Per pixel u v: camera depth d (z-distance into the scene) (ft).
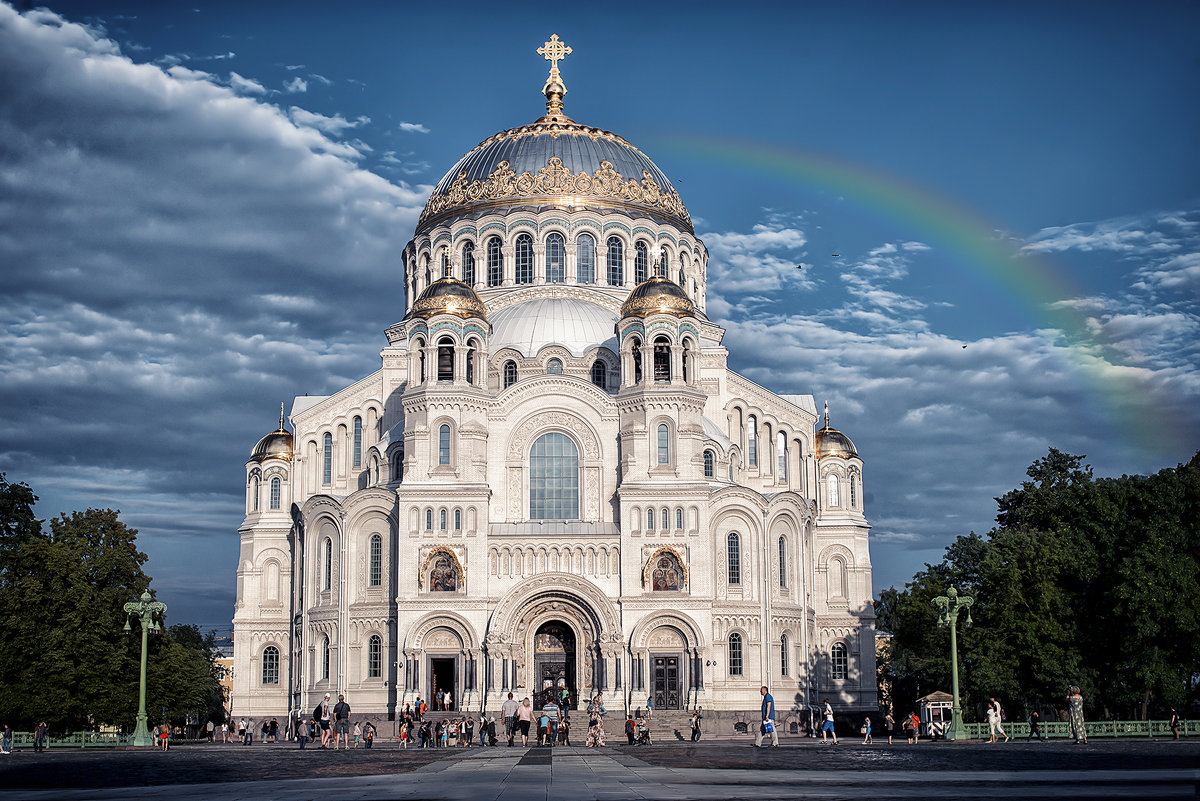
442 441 400.88
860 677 455.22
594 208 464.65
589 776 187.42
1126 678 357.00
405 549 392.88
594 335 438.40
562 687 397.80
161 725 382.01
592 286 457.27
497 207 467.11
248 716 446.60
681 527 395.55
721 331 474.49
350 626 401.70
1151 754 228.43
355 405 453.17
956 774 180.75
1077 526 373.20
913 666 539.29
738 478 444.14
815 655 443.73
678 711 377.91
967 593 412.16
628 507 396.78
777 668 410.31
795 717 410.52
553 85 511.40
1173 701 333.42
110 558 376.68
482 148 492.54
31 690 351.25
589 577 394.73
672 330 406.00
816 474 468.34
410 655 387.34
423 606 390.21
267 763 241.55
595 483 406.41
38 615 361.92
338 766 228.02
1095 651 357.00
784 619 416.67
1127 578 336.90
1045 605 357.61
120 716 368.27
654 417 401.90
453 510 395.14
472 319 408.46
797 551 425.69
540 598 394.52
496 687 383.65
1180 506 355.36
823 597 460.96
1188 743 271.49
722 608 401.08
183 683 431.43
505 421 409.69
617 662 387.75
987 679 357.41
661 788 160.97
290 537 453.58
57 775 205.05
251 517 460.96
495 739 340.80
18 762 250.16
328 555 415.44
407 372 448.65
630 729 323.57
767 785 164.25
